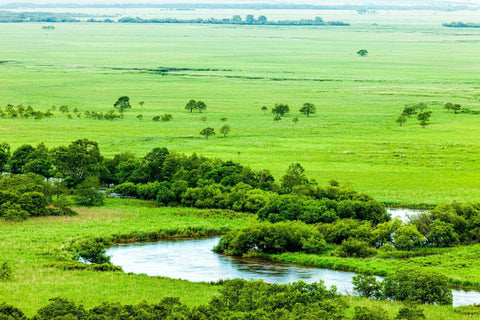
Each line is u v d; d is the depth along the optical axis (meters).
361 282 115.50
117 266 128.38
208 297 108.75
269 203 165.00
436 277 112.69
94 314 91.88
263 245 143.38
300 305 97.19
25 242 140.50
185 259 136.75
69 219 162.75
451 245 145.50
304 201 167.25
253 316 92.44
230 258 138.38
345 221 154.25
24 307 100.94
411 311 98.50
